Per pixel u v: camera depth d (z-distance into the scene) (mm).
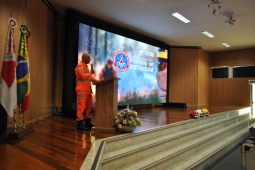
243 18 5777
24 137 2916
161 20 6027
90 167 1819
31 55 4090
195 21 6070
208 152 3906
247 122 7262
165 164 2875
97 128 3240
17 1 3609
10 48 2820
